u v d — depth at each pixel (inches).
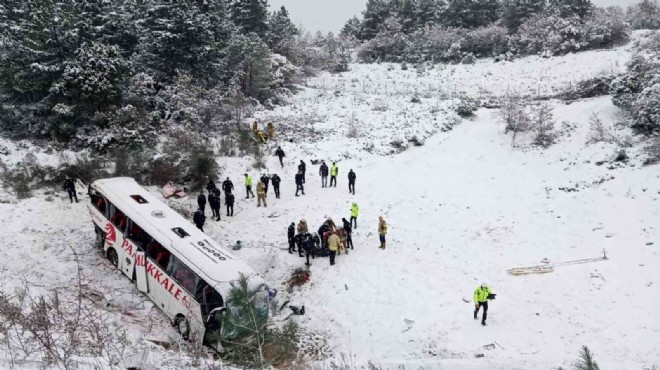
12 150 1034.7
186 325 562.9
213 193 925.8
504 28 2233.0
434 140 1373.0
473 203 984.3
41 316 387.5
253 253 806.5
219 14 1878.7
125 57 1441.9
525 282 692.1
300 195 1040.8
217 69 1481.3
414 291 692.7
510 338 575.8
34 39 1097.4
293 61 2059.5
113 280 678.5
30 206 852.6
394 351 576.7
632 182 901.8
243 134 1262.3
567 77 1731.1
